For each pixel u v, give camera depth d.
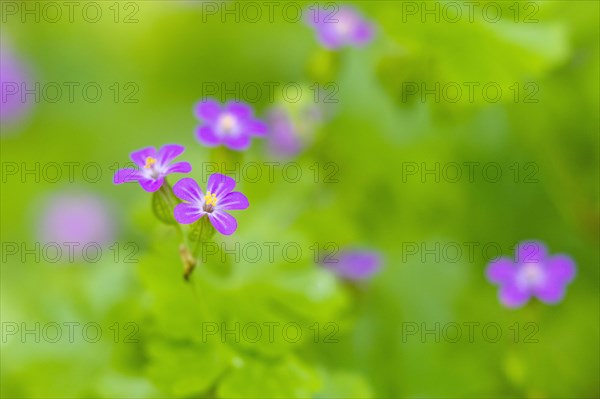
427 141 0.42
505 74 0.39
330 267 0.40
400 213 0.42
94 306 0.38
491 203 0.42
